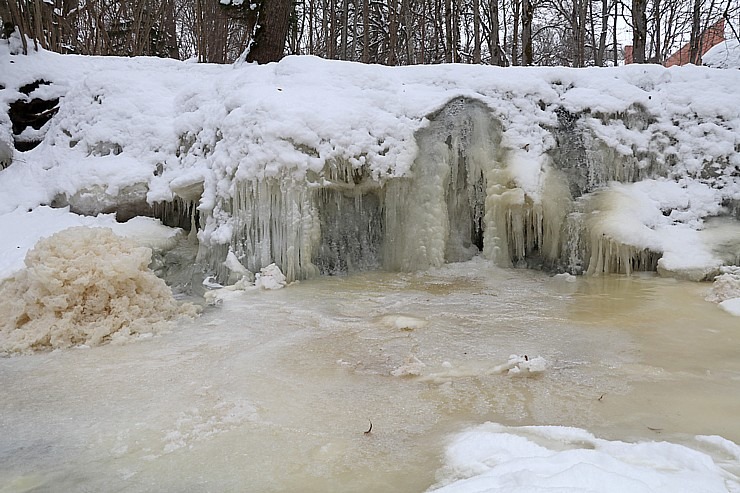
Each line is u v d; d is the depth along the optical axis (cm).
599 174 720
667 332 446
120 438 286
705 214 681
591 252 666
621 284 609
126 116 808
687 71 779
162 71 918
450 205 730
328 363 394
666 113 739
